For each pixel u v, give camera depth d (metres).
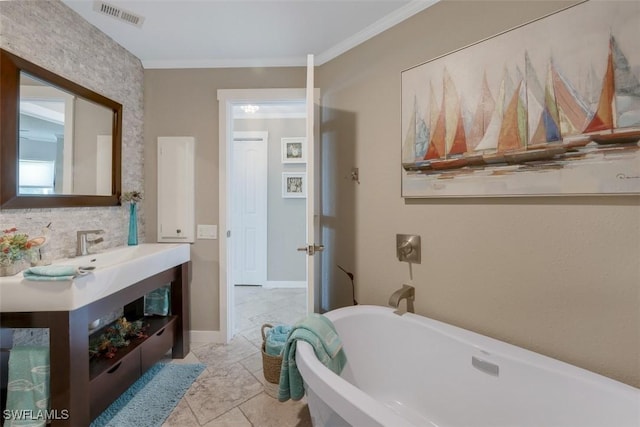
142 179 2.39
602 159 1.06
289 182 3.93
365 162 1.96
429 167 1.59
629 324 1.03
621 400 0.93
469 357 1.31
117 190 2.08
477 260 1.43
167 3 1.68
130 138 2.25
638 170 1.00
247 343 2.41
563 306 1.17
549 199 1.20
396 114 1.77
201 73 2.39
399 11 1.72
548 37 1.17
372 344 1.66
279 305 3.28
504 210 1.34
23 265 1.42
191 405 1.65
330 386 1.03
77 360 1.29
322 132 2.30
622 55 1.01
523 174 1.26
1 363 1.34
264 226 3.94
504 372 1.20
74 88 1.74
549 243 1.21
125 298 1.62
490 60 1.34
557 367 1.09
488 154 1.36
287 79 2.36
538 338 1.24
